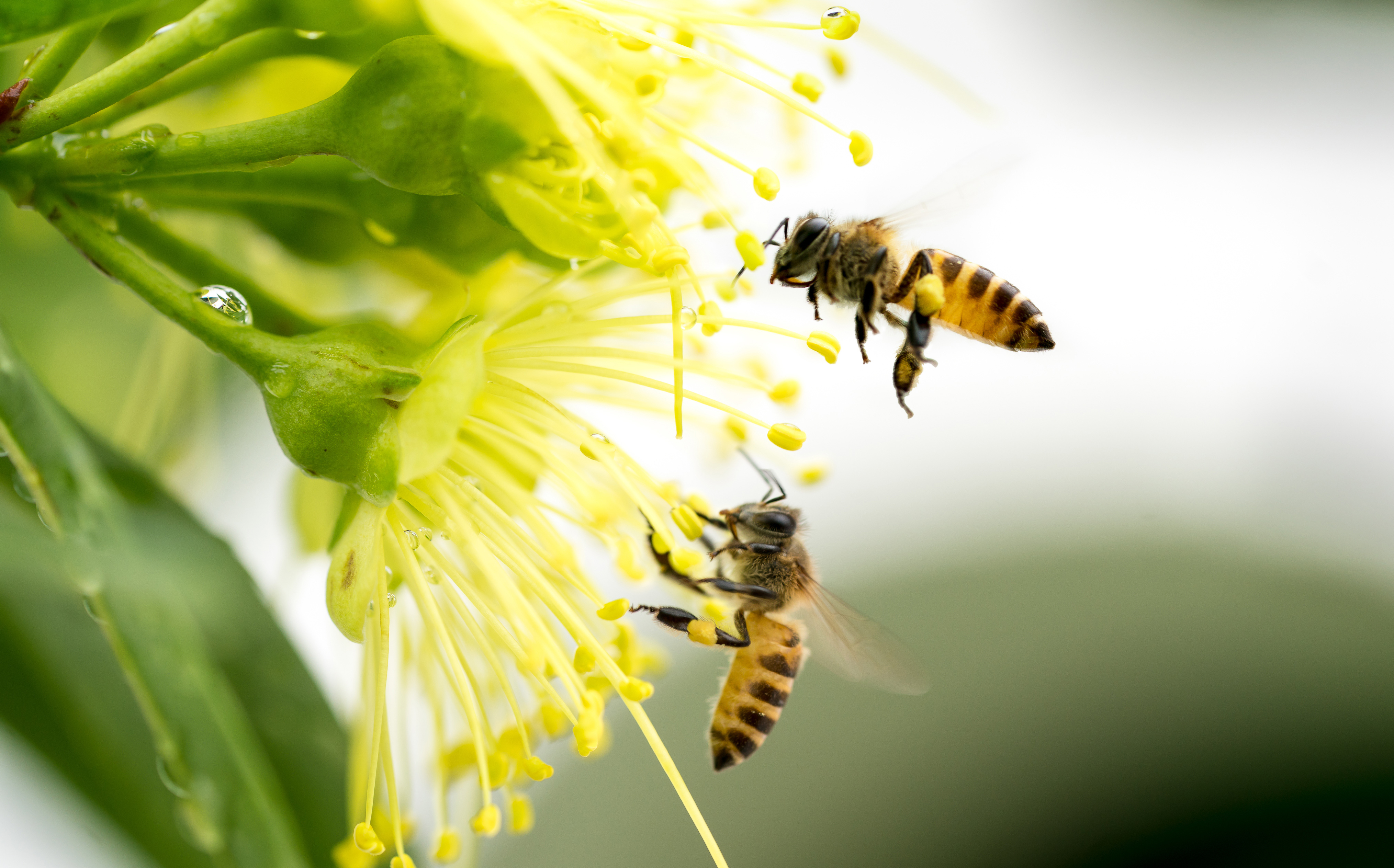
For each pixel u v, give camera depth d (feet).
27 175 0.58
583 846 0.70
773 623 0.64
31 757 0.61
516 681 0.62
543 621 0.60
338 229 0.60
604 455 0.60
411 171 0.58
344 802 0.61
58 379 0.64
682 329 0.60
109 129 0.58
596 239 0.58
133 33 0.60
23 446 0.57
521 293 0.61
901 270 0.63
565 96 0.57
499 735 0.61
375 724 0.59
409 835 0.61
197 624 0.61
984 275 0.63
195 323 0.58
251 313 0.59
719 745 0.64
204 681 0.57
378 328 0.58
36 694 0.60
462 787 0.62
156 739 0.60
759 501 0.65
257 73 0.60
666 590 0.63
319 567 0.63
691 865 0.71
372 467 0.58
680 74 0.60
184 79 0.59
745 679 0.64
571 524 0.61
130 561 0.57
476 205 0.59
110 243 0.58
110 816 0.60
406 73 0.57
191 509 0.61
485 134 0.58
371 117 0.58
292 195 0.59
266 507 0.65
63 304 0.64
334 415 0.58
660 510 0.61
